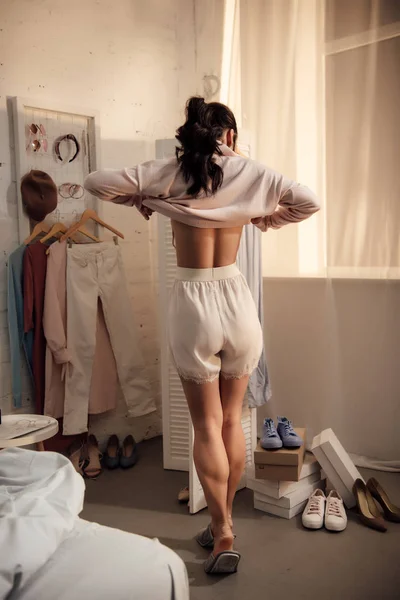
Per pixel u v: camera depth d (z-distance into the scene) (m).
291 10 3.17
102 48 3.24
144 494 2.78
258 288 2.88
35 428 2.34
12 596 1.00
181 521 2.49
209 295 1.97
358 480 2.54
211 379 2.00
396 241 2.95
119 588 1.05
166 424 3.07
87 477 3.00
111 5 3.26
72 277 3.05
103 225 3.21
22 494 1.21
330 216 3.10
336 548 2.23
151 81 3.47
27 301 2.91
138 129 3.44
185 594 1.17
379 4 2.88
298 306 3.33
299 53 3.17
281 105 3.24
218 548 2.03
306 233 3.27
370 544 2.26
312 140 3.19
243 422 2.86
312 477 2.67
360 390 3.13
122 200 2.01
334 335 3.16
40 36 2.97
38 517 1.13
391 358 3.02
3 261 2.88
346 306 3.12
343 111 3.02
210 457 2.01
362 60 2.95
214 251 1.99
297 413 3.39
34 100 2.91
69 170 3.13
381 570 2.07
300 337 3.34
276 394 3.46
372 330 3.06
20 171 2.89
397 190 2.92
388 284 2.99
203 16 3.52
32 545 1.05
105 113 3.29
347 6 2.96
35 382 3.00
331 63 3.03
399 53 2.86
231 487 2.15
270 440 2.50
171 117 3.59
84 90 3.18
